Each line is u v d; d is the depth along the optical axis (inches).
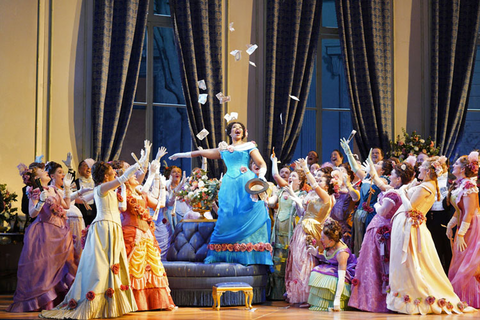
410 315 196.4
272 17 338.6
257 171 251.1
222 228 226.7
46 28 313.1
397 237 205.8
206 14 328.2
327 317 191.2
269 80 336.2
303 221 230.1
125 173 196.4
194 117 323.6
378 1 353.1
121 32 315.6
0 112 301.9
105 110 313.0
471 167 222.5
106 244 192.7
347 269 220.5
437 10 361.1
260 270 228.2
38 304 207.6
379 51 350.3
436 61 357.7
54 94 311.0
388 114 349.1
